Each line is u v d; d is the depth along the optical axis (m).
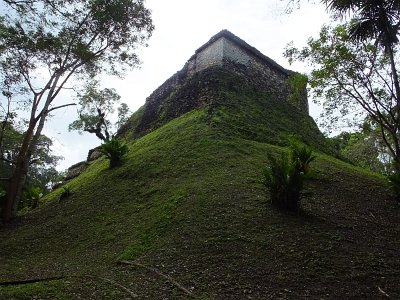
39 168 28.92
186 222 7.57
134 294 5.02
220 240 6.68
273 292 5.06
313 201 8.75
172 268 5.91
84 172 18.66
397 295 4.96
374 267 5.77
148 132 17.53
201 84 16.53
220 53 17.03
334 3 7.74
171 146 12.97
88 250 7.54
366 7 7.55
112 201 10.24
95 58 13.86
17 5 8.30
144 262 6.25
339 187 10.27
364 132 13.73
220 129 13.43
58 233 9.09
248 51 18.36
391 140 17.27
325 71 11.84
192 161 11.39
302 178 7.82
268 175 8.14
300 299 4.85
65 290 5.21
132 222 8.39
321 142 17.00
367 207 8.97
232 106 15.07
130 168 12.27
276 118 16.28
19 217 11.68
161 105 18.58
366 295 4.96
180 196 8.94
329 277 5.44
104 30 13.36
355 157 19.95
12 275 6.24
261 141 13.61
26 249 8.37
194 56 18.73
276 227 7.09
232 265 5.87
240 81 16.72
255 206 8.05
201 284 5.34
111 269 6.18
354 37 8.21
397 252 6.46
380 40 7.91
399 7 7.34
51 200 14.02
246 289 5.15
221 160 11.20
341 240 6.68
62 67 13.05
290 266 5.77
